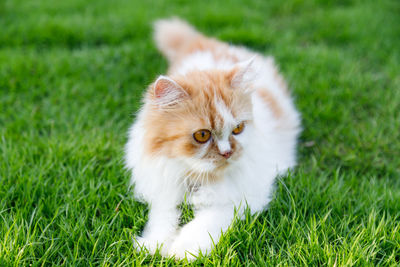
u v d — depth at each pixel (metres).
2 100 0.97
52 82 1.02
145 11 1.41
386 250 0.74
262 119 0.80
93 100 0.98
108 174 0.82
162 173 0.75
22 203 0.78
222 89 0.74
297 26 1.37
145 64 1.10
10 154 0.84
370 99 0.98
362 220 0.76
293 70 1.05
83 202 0.78
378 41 1.21
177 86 0.72
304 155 0.90
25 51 1.16
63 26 1.26
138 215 0.77
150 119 0.74
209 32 1.27
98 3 1.52
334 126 0.94
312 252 0.72
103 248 0.74
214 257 0.72
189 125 0.73
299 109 0.96
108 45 1.24
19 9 1.42
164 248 0.74
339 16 1.36
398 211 0.77
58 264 0.72
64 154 0.85
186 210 0.78
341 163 0.87
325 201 0.78
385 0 1.50
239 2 1.54
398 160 0.87
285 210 0.77
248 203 0.77
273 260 0.72
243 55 0.94
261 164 0.77
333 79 1.02
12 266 0.71
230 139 0.74
